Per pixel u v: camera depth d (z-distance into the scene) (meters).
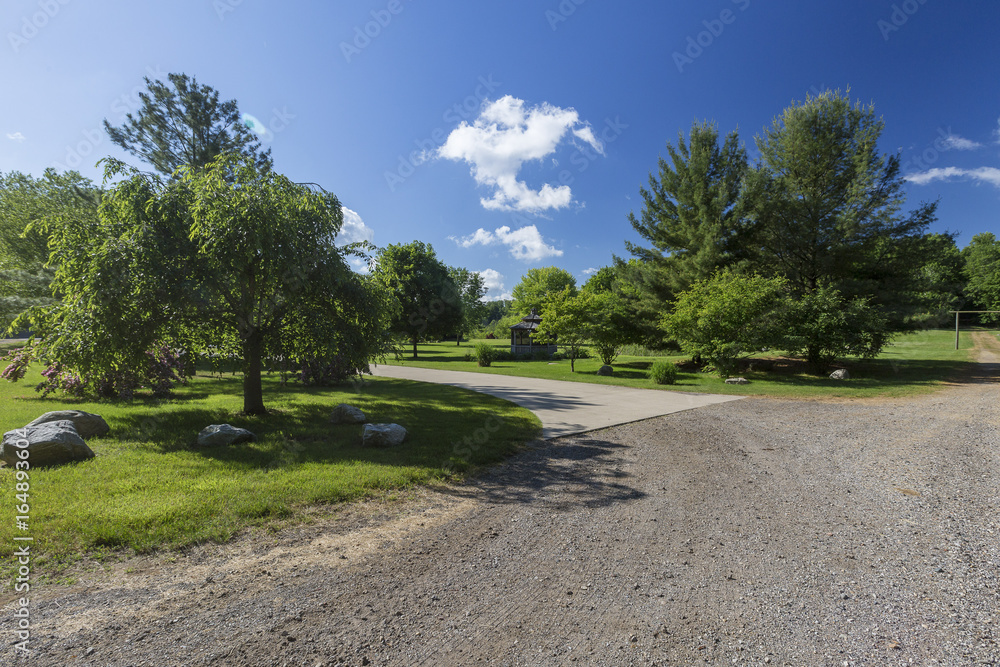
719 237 21.20
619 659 2.47
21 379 14.27
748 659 2.47
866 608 3.01
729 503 5.08
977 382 17.14
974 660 2.46
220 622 2.79
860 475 6.14
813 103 20.36
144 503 4.48
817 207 19.98
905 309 19.06
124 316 7.36
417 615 2.91
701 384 17.22
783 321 18.34
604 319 22.75
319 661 2.44
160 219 7.96
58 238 7.86
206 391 13.34
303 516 4.54
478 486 5.70
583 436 8.56
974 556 3.79
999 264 62.06
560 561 3.70
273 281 8.76
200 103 19.75
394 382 18.12
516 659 2.47
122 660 2.40
